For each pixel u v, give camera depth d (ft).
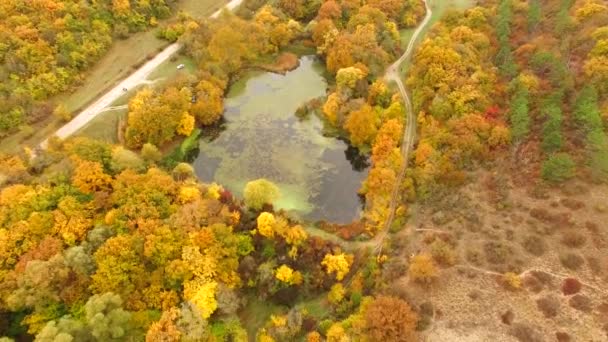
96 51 498.28
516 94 411.95
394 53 524.52
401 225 354.74
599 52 412.77
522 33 499.51
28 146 414.62
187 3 592.60
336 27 548.31
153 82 485.15
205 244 322.55
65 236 321.32
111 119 444.96
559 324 281.74
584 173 349.20
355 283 320.29
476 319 289.33
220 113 474.90
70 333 266.98
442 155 382.83
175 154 435.12
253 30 523.29
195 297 296.71
